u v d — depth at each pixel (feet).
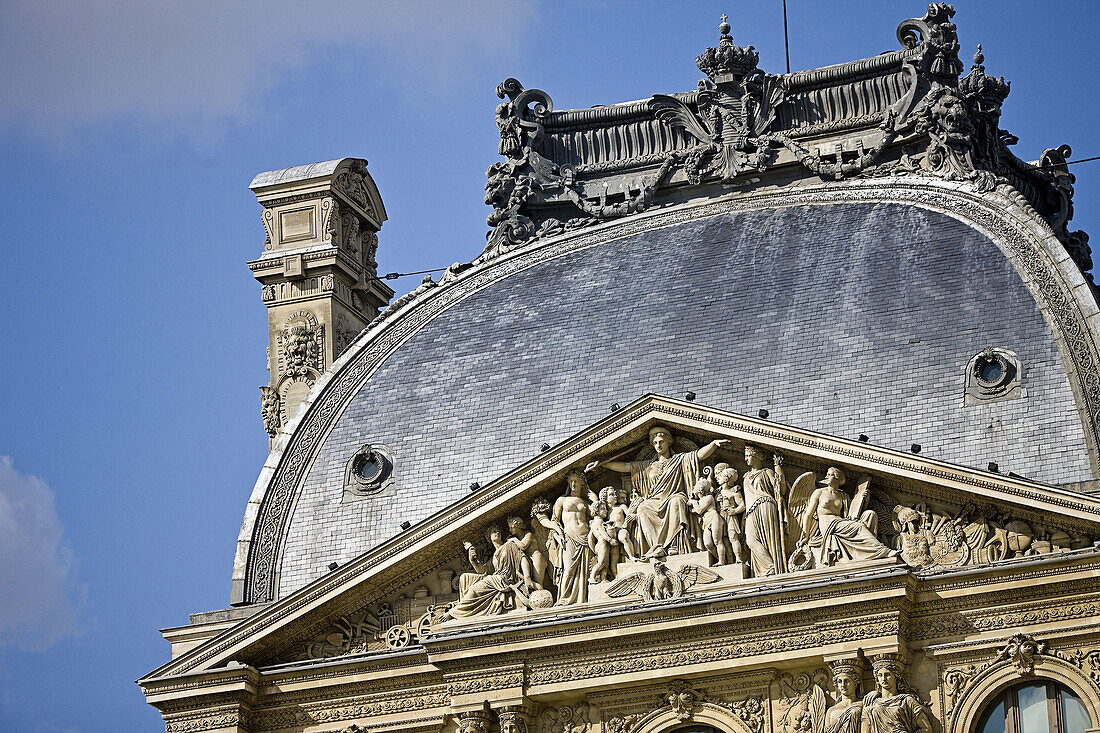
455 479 406.62
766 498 371.76
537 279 434.71
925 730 359.46
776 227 424.46
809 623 365.40
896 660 361.10
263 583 411.75
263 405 445.37
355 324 458.09
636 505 379.35
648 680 373.40
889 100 437.58
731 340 400.06
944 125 424.46
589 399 403.95
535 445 403.54
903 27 438.40
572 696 379.14
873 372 386.52
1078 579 355.77
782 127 443.73
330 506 413.80
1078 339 379.35
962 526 364.58
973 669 361.71
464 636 379.35
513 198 450.30
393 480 411.54
